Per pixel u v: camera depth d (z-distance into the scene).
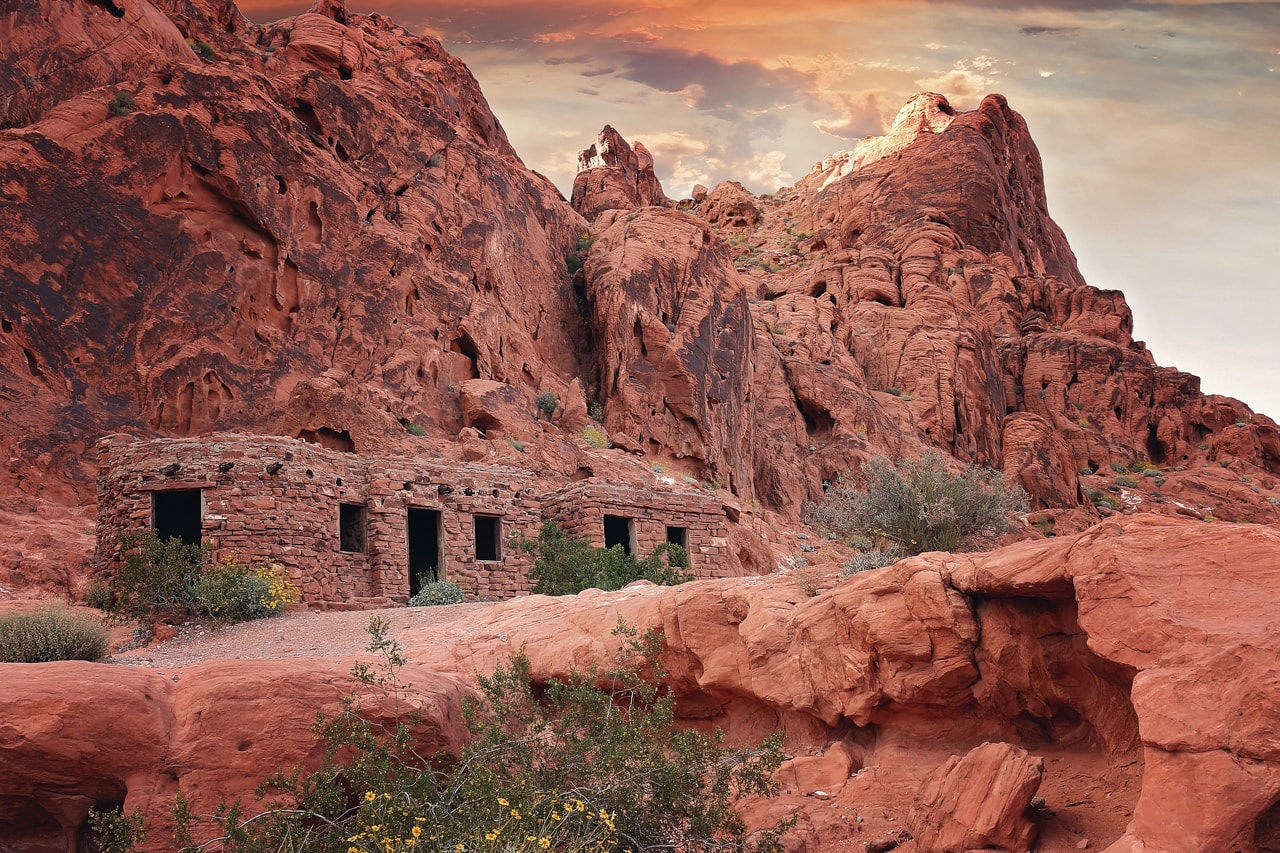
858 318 70.69
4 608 21.03
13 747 9.76
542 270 51.47
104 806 10.36
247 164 38.75
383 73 50.78
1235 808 7.88
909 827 11.23
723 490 47.03
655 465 44.38
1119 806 10.56
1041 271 92.94
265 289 38.50
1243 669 8.17
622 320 48.91
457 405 41.59
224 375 35.81
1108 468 74.25
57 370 32.91
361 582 27.00
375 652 17.11
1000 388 72.94
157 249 35.91
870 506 22.77
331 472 26.89
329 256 40.53
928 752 12.77
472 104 59.38
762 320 63.81
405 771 10.81
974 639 12.05
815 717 13.82
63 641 18.08
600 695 12.75
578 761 11.36
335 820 10.34
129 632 21.52
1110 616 9.30
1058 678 11.66
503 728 12.13
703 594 15.19
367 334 40.44
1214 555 9.05
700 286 53.16
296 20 49.97
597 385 50.09
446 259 45.34
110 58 38.31
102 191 35.47
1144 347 87.50
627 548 33.41
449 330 43.31
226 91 39.72
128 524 24.61
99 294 34.47
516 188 54.41
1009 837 10.21
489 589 29.12
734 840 11.17
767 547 39.81
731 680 14.70
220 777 10.39
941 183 84.94
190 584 22.67
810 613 13.78
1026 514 46.69
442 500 29.08
